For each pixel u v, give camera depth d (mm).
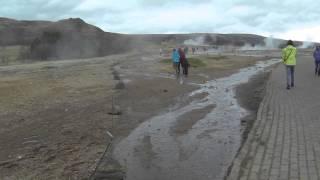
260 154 9250
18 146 11758
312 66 39219
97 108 17578
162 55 83500
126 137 12445
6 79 32125
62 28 107062
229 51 115750
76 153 10820
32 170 9547
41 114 16562
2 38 152250
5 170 9625
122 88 24297
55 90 24156
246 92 21844
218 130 12898
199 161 9711
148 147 11203
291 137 10656
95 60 69312
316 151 9320
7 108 18031
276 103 16203
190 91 22953
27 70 45906
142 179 8680
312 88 20797
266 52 105625
